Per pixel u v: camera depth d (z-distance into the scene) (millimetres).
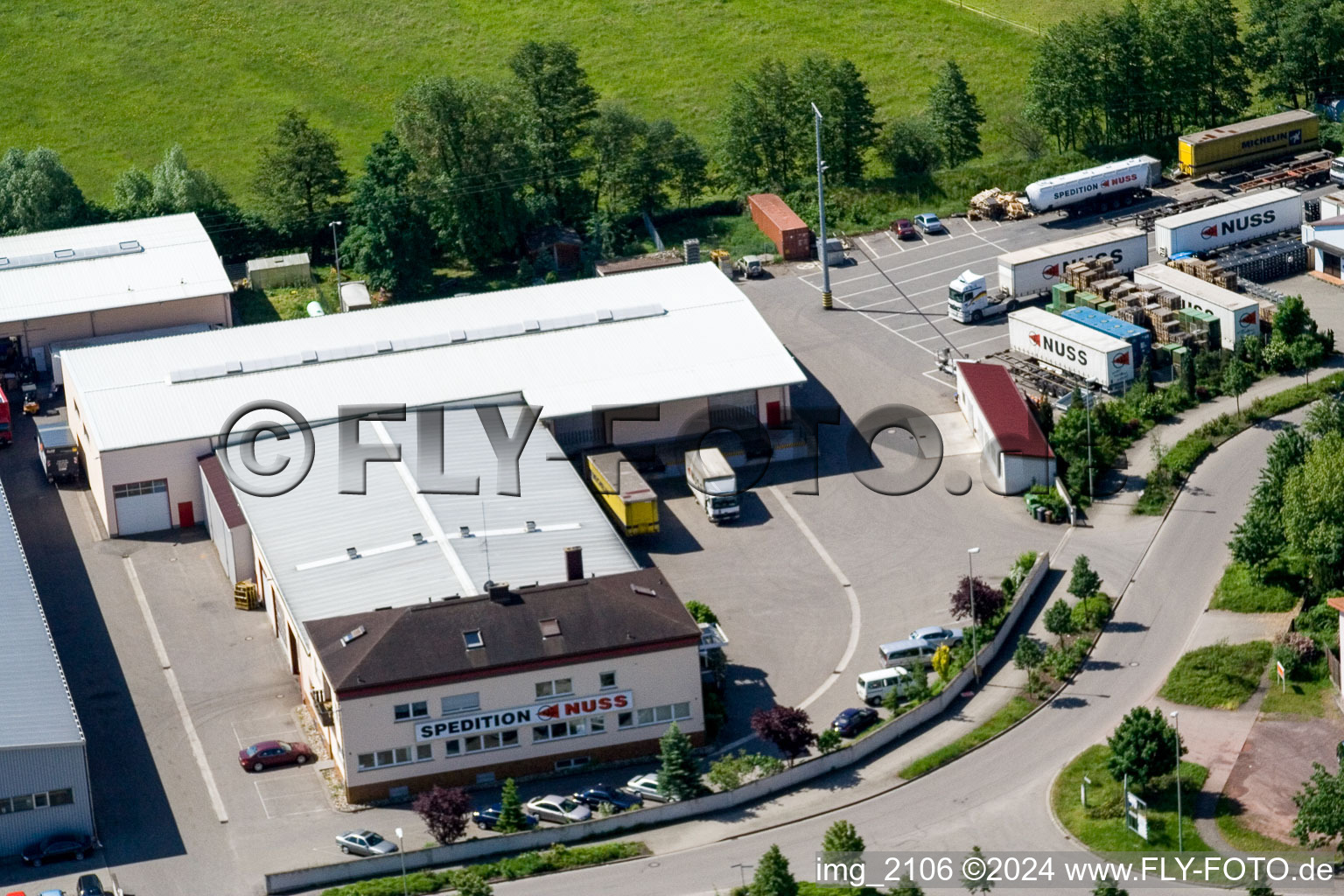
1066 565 165750
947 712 147750
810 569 167250
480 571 153000
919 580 164625
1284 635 151875
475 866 131250
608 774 143500
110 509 175750
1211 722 143750
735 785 137375
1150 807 134750
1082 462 174625
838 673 153125
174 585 168500
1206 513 171375
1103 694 148250
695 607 157125
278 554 158375
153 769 144875
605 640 141875
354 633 142500
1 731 135625
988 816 135250
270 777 143500
